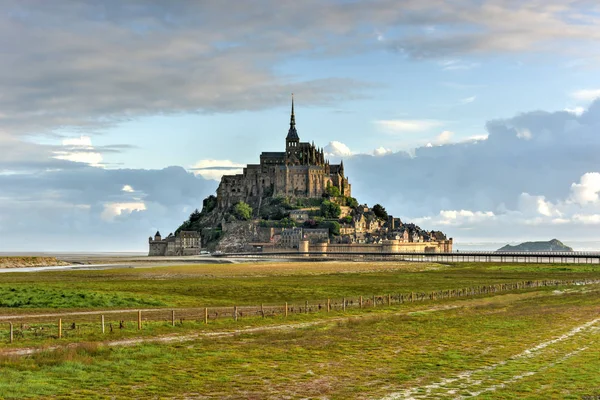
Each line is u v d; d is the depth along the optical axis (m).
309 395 51.72
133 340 76.00
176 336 79.69
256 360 65.69
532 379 56.81
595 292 152.50
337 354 69.38
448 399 50.09
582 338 80.56
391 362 65.38
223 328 86.69
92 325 86.19
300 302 127.31
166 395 51.47
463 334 83.56
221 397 51.06
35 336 76.56
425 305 122.00
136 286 161.88
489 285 178.38
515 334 83.81
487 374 59.34
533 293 151.25
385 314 106.31
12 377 55.56
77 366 60.69
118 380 56.03
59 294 124.31
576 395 50.78
